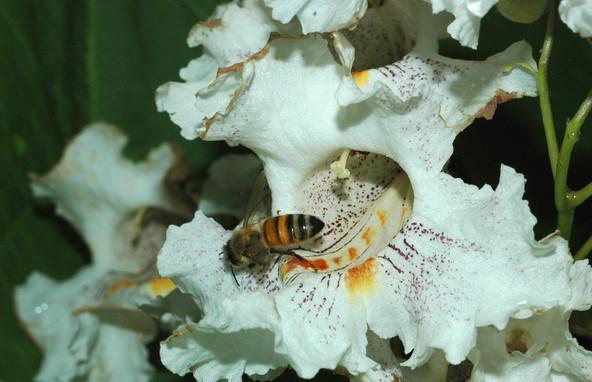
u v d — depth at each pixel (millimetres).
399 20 274
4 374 336
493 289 252
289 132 263
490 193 254
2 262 339
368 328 267
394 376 267
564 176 265
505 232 253
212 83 261
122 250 329
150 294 308
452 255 255
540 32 307
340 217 273
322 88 261
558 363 263
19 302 332
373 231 270
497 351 261
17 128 338
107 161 321
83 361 325
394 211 270
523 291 251
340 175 264
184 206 323
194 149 337
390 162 273
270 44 259
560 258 251
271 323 256
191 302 296
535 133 308
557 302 250
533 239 252
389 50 278
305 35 259
